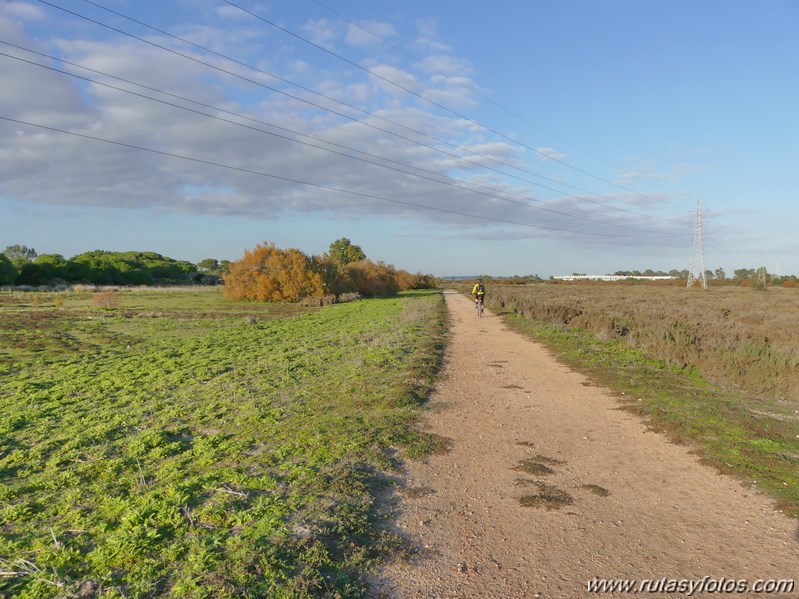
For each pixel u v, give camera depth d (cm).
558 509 538
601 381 1194
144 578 395
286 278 4747
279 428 803
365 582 402
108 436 784
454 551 452
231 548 436
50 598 374
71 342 1983
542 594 387
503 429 826
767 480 605
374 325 2559
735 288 7612
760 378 1078
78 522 496
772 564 432
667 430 809
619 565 430
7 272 6912
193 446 729
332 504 529
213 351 1714
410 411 913
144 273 9350
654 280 10619
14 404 1002
